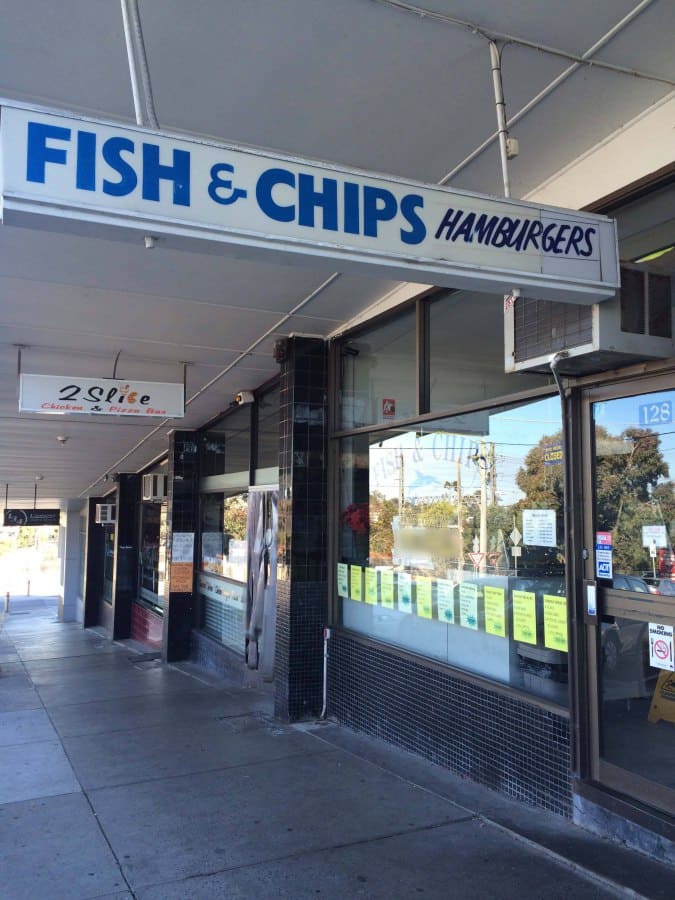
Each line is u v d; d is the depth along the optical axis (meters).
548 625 4.22
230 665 9.14
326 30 3.00
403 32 3.02
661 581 3.52
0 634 17.33
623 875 3.31
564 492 4.02
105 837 4.00
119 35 3.02
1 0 2.82
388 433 5.99
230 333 6.73
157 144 2.33
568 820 3.93
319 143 3.90
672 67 3.23
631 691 3.65
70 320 6.32
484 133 3.77
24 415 9.66
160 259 4.98
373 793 4.55
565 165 4.02
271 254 2.50
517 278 2.82
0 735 6.33
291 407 6.73
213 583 10.33
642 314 3.27
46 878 3.53
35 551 64.06
